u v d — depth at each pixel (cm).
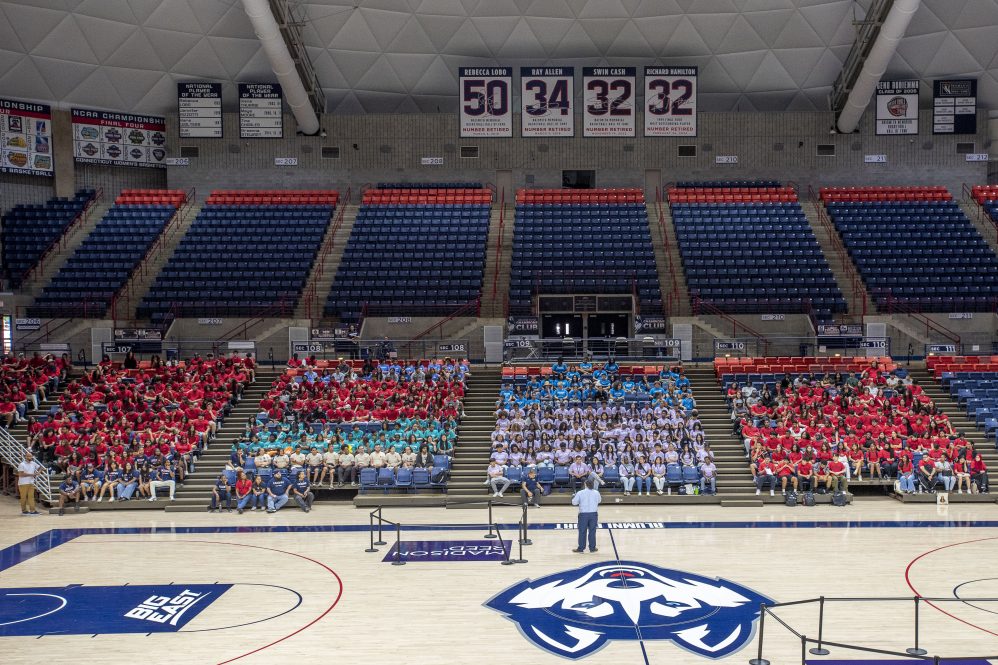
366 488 2466
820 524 2119
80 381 2991
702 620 1391
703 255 3816
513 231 4047
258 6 3306
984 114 4231
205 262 3794
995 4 3800
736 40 4062
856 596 1507
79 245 3841
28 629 1373
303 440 2575
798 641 1295
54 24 3697
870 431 2598
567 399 2831
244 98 4172
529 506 2389
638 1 3900
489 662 1220
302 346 3334
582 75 4116
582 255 3831
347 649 1270
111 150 4112
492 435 2625
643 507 2359
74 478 2400
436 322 3541
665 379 2908
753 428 2628
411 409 2728
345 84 4253
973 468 2434
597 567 1712
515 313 3591
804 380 2936
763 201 4194
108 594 1559
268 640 1312
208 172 4244
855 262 3784
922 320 3500
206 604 1494
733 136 4297
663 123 4109
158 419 2670
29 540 2011
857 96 3891
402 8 3916
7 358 3070
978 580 1606
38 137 3925
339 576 1667
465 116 4094
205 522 2212
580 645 1283
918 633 1319
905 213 4041
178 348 3328
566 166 4325
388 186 4316
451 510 2358
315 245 3906
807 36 4016
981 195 4162
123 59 3941
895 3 3334
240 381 2984
